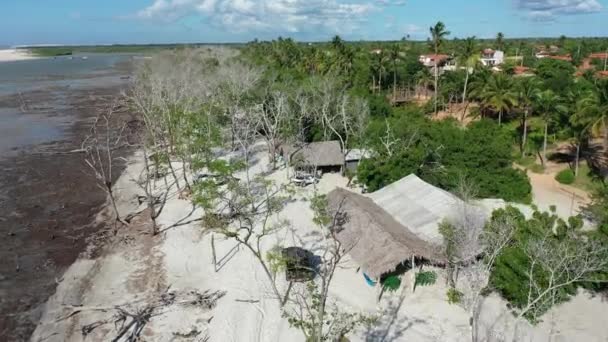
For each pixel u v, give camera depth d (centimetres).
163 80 8044
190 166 5538
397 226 3603
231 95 7394
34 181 5800
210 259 3803
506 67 8600
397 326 2836
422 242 3362
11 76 17862
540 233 2884
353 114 6306
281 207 4631
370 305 3047
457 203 3594
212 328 2950
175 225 4456
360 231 3512
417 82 10481
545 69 9931
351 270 3462
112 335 2944
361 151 5700
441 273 3347
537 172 5788
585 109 5125
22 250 4100
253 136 6588
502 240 3008
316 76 7881
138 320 3058
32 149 7269
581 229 3422
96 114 9988
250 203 4600
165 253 3944
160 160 5791
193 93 7606
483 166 4875
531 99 6266
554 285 2547
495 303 3016
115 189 5488
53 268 3800
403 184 4344
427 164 5000
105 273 3684
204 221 4384
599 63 12500
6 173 6103
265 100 6906
